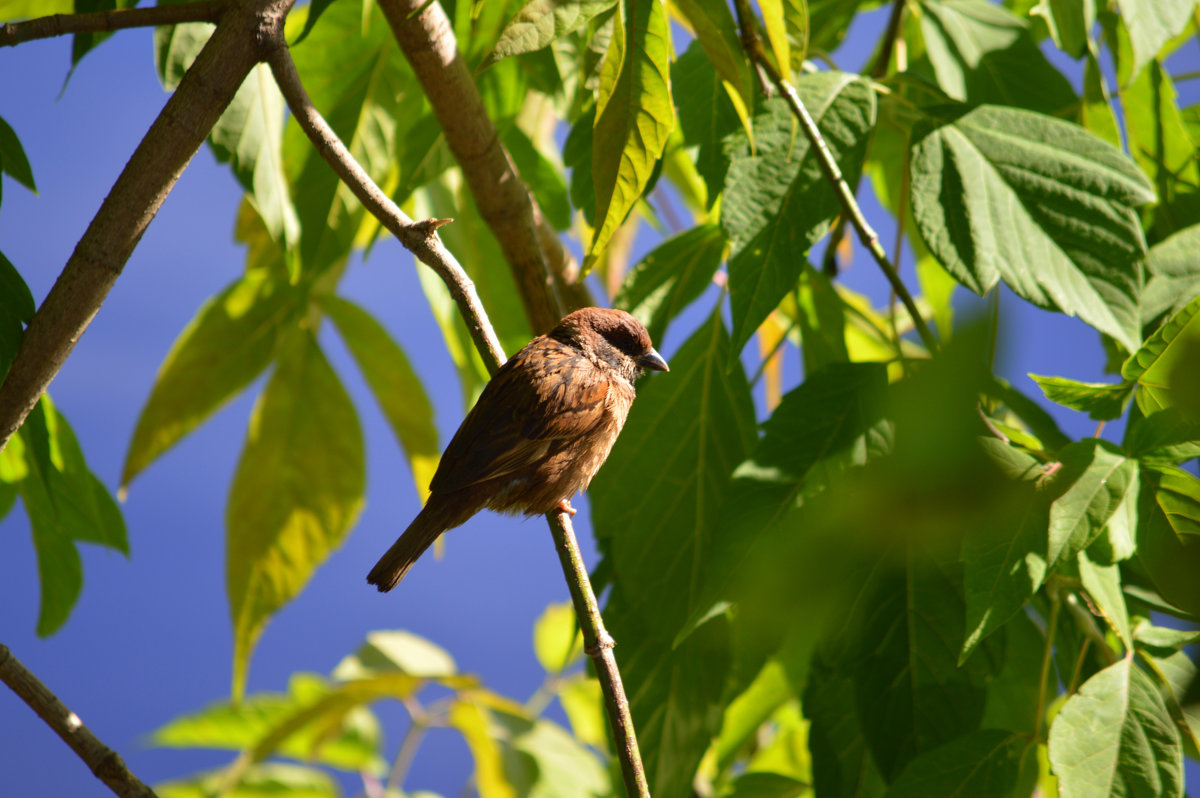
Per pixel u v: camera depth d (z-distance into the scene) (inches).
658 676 309.9
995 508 109.0
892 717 259.6
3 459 304.5
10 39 224.7
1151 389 218.7
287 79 246.7
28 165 265.4
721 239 347.6
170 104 224.5
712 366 330.6
